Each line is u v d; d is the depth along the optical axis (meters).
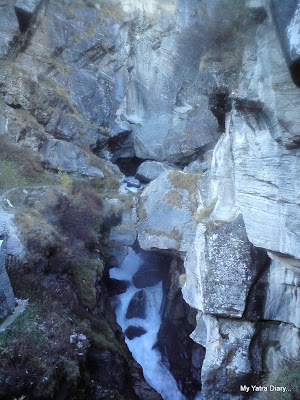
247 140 8.38
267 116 7.23
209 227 11.15
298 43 5.57
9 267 12.19
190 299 12.10
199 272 11.08
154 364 15.70
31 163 19.91
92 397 11.27
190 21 24.91
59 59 27.09
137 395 13.20
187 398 14.69
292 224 6.99
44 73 25.81
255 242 8.49
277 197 7.38
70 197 18.03
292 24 5.82
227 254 10.76
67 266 14.13
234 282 10.57
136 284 19.00
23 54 24.84
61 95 25.34
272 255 8.74
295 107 6.49
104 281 18.36
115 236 19.59
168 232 17.20
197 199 16.69
